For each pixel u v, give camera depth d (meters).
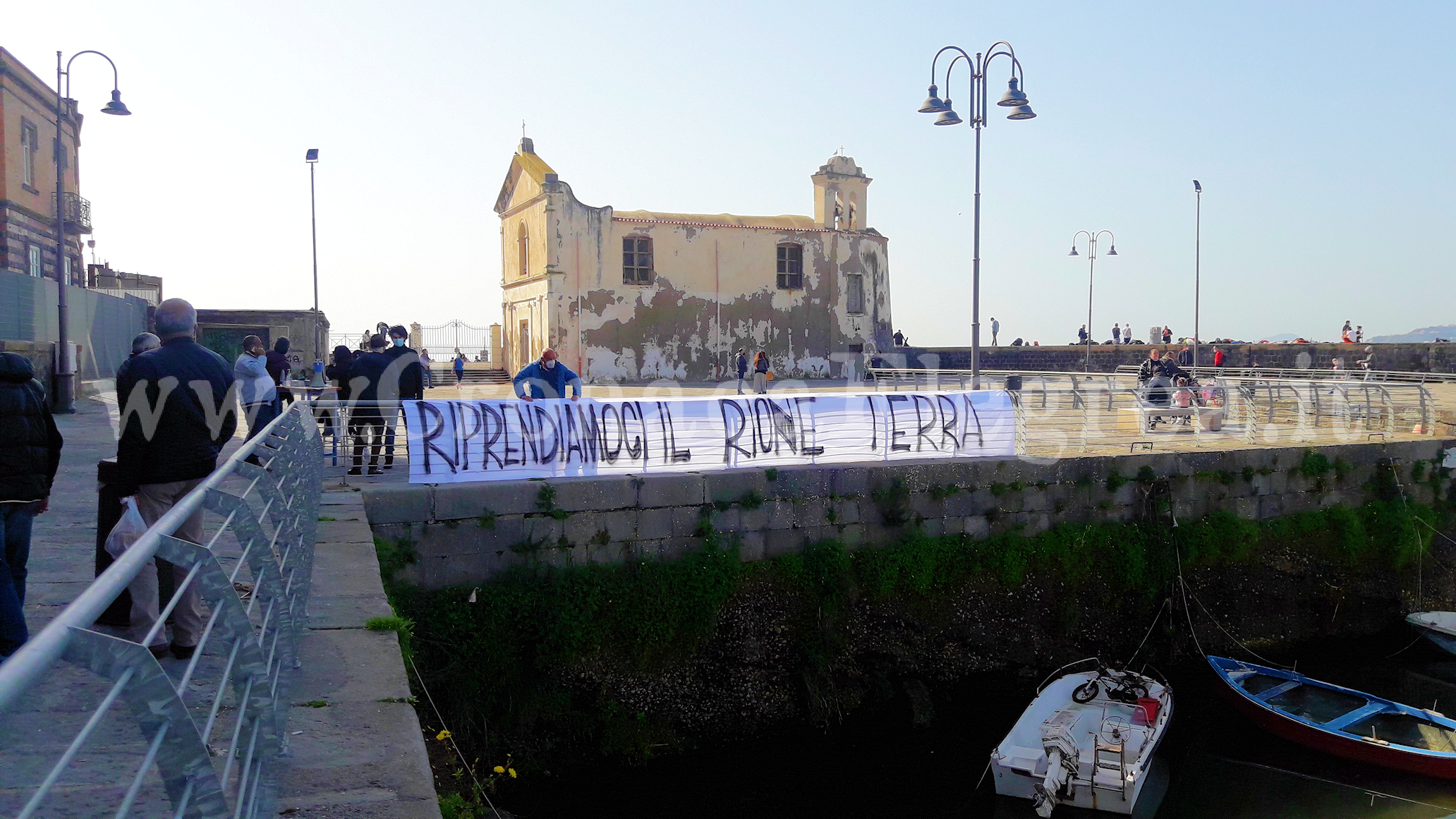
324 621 6.64
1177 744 13.54
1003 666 15.36
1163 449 18.19
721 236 43.38
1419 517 19.17
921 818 11.72
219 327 44.03
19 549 6.14
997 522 15.62
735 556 13.59
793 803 12.06
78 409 24.39
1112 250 46.44
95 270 49.31
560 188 40.31
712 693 13.48
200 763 2.38
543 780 12.11
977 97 21.78
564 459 13.32
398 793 4.09
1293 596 17.88
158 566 5.83
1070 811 11.30
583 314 40.97
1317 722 13.67
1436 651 17.53
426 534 12.05
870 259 46.50
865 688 14.27
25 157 33.97
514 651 12.18
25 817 1.63
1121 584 16.34
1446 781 12.28
